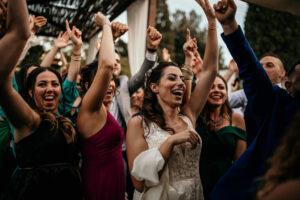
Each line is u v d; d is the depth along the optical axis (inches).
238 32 70.3
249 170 67.2
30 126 66.7
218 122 105.8
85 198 74.7
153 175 65.2
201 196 77.6
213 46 85.7
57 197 66.1
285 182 32.8
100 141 75.6
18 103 61.7
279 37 627.2
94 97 72.1
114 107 128.1
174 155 72.9
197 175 77.9
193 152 76.2
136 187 71.4
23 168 67.1
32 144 66.8
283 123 65.2
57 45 132.6
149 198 69.1
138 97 185.6
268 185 36.6
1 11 57.0
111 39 75.8
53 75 81.2
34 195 64.1
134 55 209.0
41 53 375.2
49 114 70.4
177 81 80.3
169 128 77.3
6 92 58.3
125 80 132.6
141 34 202.4
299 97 62.9
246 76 70.8
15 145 68.0
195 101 87.4
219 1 71.3
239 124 109.7
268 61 116.9
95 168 75.2
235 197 66.4
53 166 67.8
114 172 77.5
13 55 54.4
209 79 86.7
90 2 205.2
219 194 69.0
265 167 56.5
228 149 99.4
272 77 115.8
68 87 105.9
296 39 630.5
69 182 68.5
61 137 69.7
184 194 71.2
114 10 232.5
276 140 64.3
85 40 310.5
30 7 228.7
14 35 54.1
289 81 67.6
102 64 71.3
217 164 97.3
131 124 77.9
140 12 203.9
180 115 85.4
